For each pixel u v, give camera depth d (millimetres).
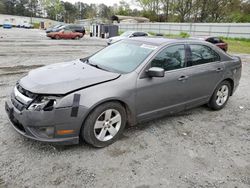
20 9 103500
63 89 2955
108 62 3955
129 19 58281
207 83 4574
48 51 14133
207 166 3115
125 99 3348
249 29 31797
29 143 3334
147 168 2986
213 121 4543
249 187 2770
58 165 2922
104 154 3211
